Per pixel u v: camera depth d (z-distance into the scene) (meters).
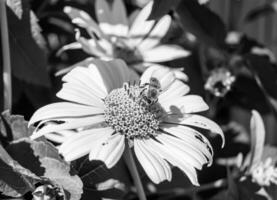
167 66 0.49
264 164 0.45
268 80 0.50
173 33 0.55
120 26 0.47
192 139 0.34
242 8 0.60
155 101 0.36
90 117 0.34
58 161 0.34
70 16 0.45
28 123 0.34
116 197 0.37
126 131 0.35
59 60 0.51
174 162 0.33
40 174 0.34
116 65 0.37
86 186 0.36
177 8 0.48
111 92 0.35
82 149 0.32
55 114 0.33
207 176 0.49
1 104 0.42
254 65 0.51
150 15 0.40
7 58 0.38
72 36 0.49
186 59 0.52
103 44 0.46
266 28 0.64
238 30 0.60
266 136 0.64
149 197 0.49
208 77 0.49
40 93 0.47
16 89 0.46
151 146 0.34
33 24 0.42
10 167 0.34
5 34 0.38
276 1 0.62
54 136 0.39
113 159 0.32
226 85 0.47
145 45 0.47
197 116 0.36
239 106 0.57
